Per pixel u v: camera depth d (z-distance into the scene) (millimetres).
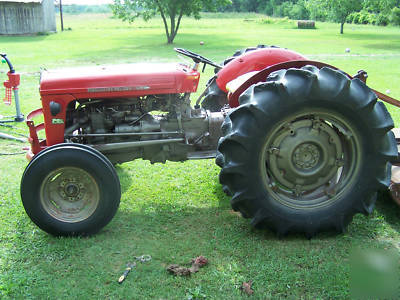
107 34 28391
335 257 3354
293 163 3580
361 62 14633
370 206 3707
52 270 3219
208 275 3127
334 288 2973
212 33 29078
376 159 3533
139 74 3891
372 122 3438
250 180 3398
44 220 3574
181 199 4496
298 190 3680
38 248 3529
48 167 3465
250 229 3801
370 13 42281
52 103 3729
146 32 30047
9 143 6422
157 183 4934
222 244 3539
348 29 34469
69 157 3469
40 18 29531
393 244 3562
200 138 4266
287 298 2877
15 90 7359
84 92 3828
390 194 4020
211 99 5066
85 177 3627
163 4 21734
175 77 3930
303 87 3291
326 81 3342
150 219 4039
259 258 3318
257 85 3379
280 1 68688
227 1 24688
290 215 3523
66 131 4016
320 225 3562
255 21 45094
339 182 3676
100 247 3516
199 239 3650
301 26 35719
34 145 4070
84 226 3621
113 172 3578
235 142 3320
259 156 3377
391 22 28953
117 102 4070
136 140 4152
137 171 5297
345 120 3439
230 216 4070
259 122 3287
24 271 3215
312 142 3555
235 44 21172
